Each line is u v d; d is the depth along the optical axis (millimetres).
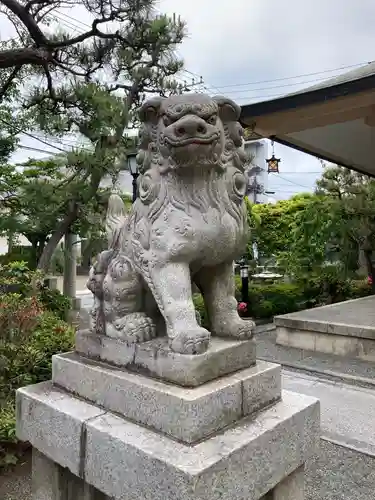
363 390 3422
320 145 6328
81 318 6488
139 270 1564
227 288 1654
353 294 7746
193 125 1354
